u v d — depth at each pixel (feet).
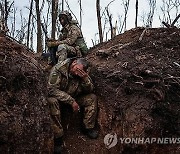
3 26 17.28
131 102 16.72
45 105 14.47
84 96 16.44
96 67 18.98
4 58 14.20
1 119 12.95
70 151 15.87
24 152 13.28
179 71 18.24
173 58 19.58
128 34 23.56
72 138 16.28
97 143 16.25
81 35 20.30
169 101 16.88
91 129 16.38
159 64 18.70
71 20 20.48
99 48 23.43
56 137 15.02
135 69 18.25
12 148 13.03
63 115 16.57
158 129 15.99
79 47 19.99
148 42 21.17
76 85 16.02
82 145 16.14
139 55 19.86
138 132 15.83
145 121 15.98
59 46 19.12
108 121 16.66
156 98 16.62
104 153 16.11
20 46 16.02
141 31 23.24
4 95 13.52
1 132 12.79
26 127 13.41
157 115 16.30
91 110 16.34
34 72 14.66
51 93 15.23
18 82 13.99
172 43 20.93
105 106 17.01
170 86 17.34
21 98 13.78
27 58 15.19
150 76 17.65
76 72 15.84
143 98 16.80
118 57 19.92
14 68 14.10
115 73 18.11
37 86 14.49
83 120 16.37
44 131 14.03
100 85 17.63
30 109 13.79
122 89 17.35
